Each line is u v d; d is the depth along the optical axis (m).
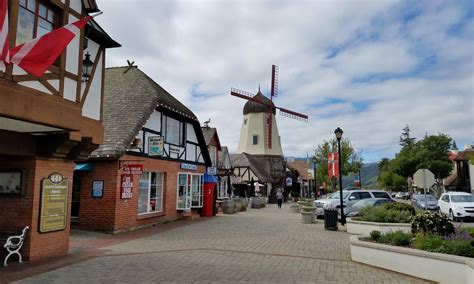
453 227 9.91
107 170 15.50
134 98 18.36
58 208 10.59
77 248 11.69
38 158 10.05
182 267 9.03
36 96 8.48
